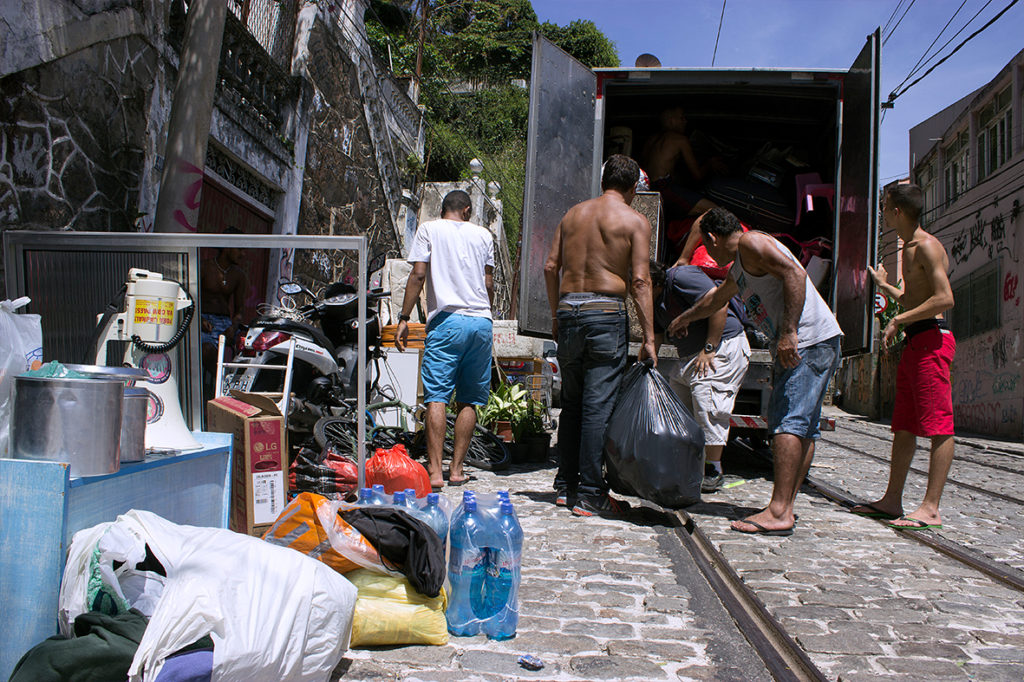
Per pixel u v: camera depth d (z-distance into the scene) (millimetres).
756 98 7594
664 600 3018
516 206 24703
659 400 4336
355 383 5703
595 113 6973
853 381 25219
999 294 15875
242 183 8508
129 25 5828
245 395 3471
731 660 2447
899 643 2641
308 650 2068
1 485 2107
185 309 3229
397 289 10305
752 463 7410
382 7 20375
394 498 2971
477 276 5230
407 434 6195
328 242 3447
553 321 4879
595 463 4531
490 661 2398
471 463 6375
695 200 7566
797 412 4250
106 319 3059
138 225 6086
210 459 2908
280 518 2639
